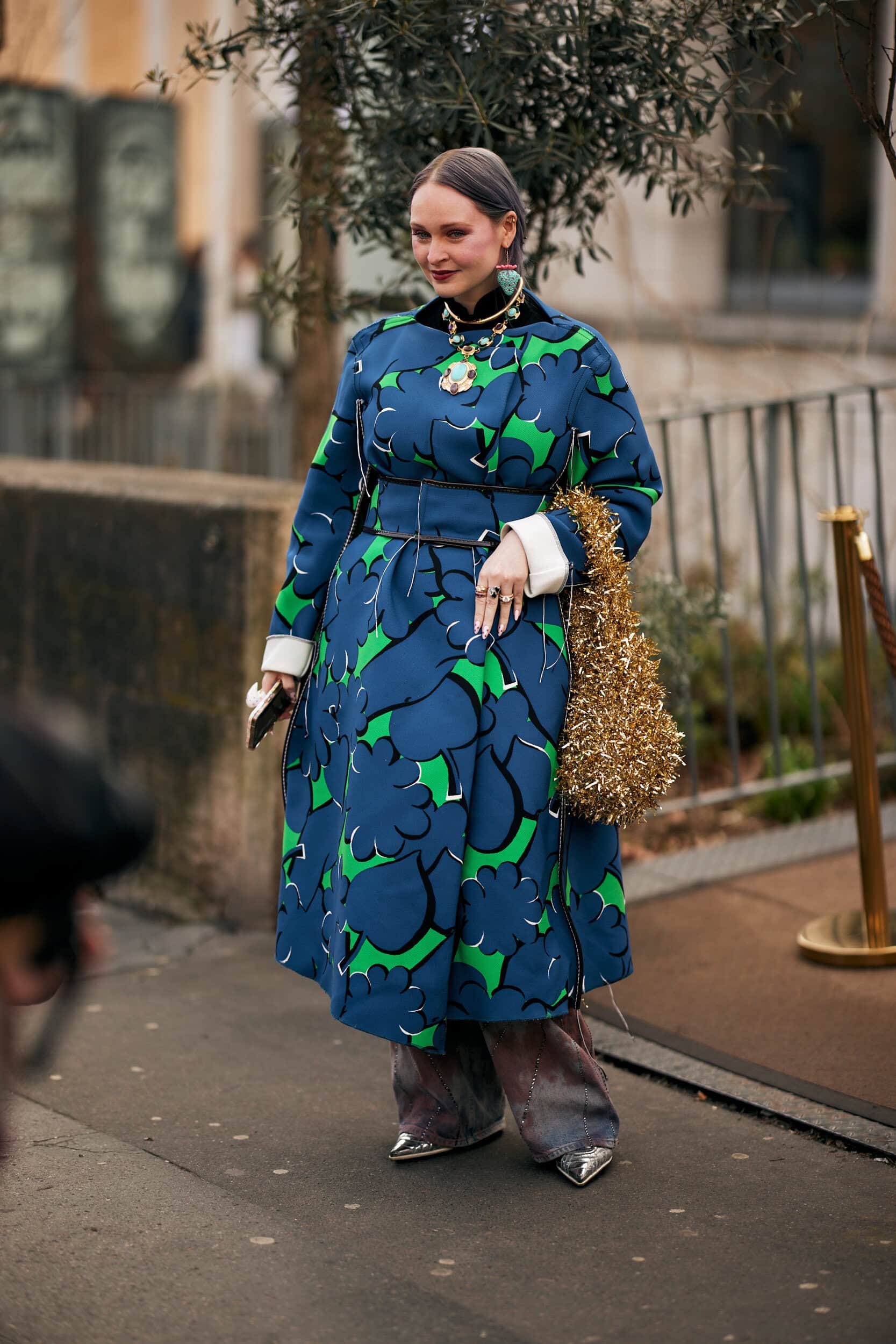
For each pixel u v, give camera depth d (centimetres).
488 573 288
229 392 856
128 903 491
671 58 391
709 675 615
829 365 927
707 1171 312
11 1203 299
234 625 455
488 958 293
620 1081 358
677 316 816
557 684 296
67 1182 308
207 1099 350
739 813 552
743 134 827
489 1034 310
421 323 302
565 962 298
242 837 462
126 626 486
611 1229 289
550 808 296
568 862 302
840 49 361
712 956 421
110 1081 358
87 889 174
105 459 895
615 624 296
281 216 443
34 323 1227
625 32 390
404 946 291
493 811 291
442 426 291
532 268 450
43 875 164
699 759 596
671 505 502
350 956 295
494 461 291
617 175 484
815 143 982
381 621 296
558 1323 257
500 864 292
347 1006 295
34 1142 326
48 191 1224
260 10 411
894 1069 352
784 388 932
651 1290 266
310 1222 292
